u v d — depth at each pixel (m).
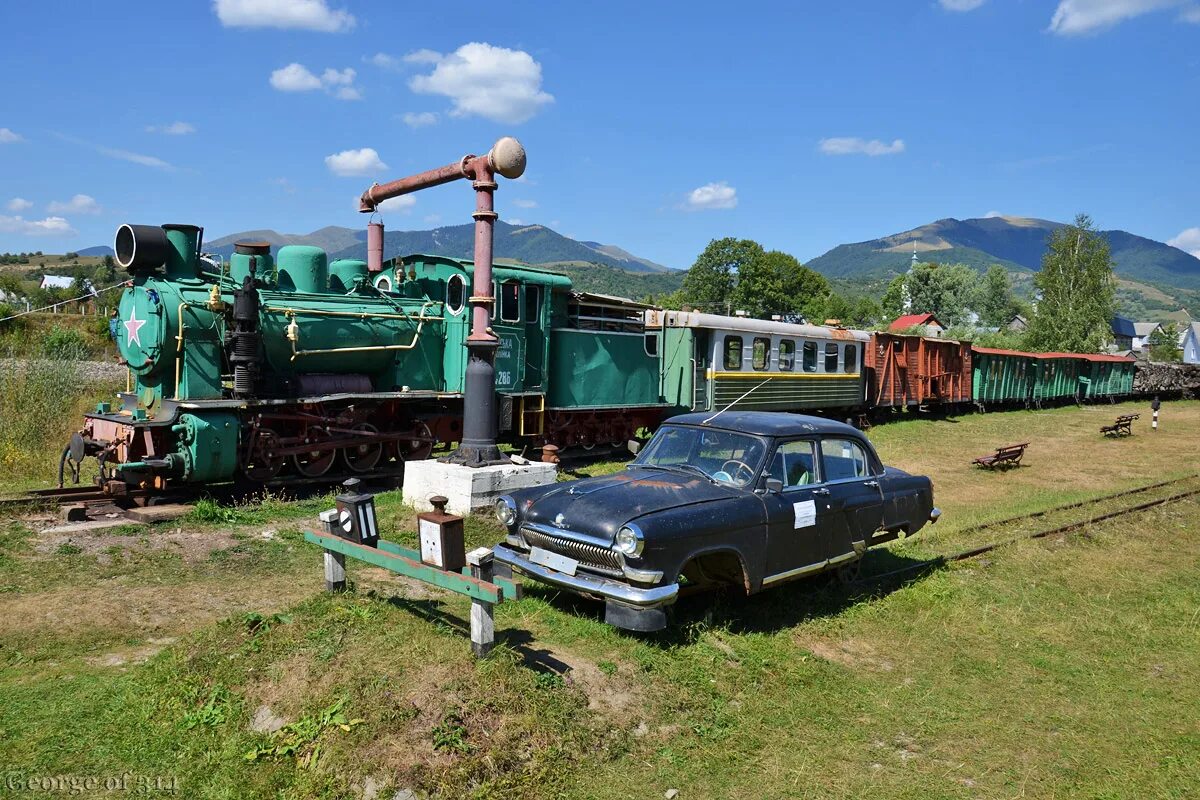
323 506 9.91
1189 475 15.63
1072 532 10.21
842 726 5.12
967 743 5.00
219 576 7.23
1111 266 51.53
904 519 7.72
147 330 10.00
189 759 4.27
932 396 27.61
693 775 4.40
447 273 12.80
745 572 6.08
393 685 4.46
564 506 6.01
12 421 13.07
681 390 17.91
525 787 3.99
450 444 13.58
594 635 5.73
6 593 6.55
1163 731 5.26
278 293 10.96
